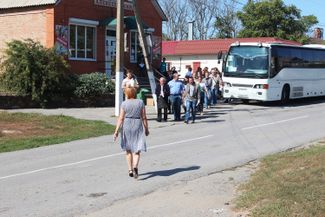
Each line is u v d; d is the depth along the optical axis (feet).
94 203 27.86
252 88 87.66
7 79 79.97
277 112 78.59
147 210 26.23
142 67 108.78
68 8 94.63
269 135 52.95
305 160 35.14
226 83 90.38
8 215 26.05
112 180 33.42
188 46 180.86
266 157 38.81
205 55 176.86
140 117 33.86
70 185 32.37
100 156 43.27
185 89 65.87
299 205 23.27
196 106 67.46
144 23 107.65
